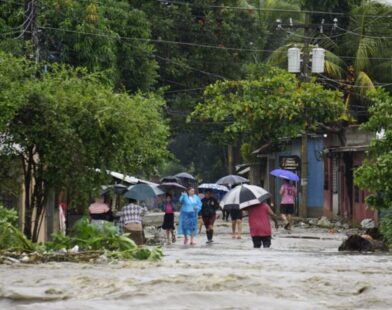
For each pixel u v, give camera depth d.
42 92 39.03
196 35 87.19
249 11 89.88
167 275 23.89
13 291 19.91
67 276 23.98
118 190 52.56
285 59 83.50
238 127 74.56
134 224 48.62
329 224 72.50
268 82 73.44
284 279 23.12
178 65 84.50
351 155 74.75
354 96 81.69
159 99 47.47
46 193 41.12
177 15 86.31
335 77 81.50
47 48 63.72
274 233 64.06
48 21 64.88
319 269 28.30
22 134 38.91
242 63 89.62
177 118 88.62
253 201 47.19
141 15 73.94
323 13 80.06
